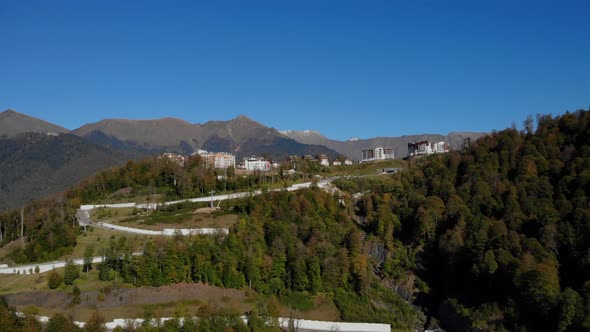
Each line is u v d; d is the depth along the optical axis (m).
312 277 180.75
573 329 141.62
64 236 194.12
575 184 199.38
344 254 187.75
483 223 193.38
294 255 185.00
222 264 174.88
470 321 166.12
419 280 196.38
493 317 163.12
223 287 172.25
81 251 190.50
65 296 155.62
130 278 165.88
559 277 163.75
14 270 174.75
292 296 177.62
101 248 190.25
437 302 186.75
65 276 162.12
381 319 171.62
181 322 137.00
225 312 142.50
